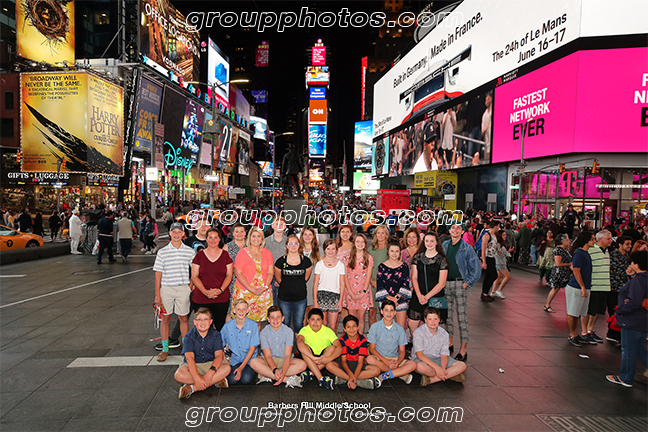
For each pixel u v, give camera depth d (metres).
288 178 17.39
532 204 27.45
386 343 4.82
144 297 8.71
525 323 7.28
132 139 37.62
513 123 28.86
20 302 8.25
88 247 16.14
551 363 5.39
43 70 33.69
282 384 4.68
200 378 4.35
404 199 24.50
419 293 5.54
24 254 13.96
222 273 5.43
